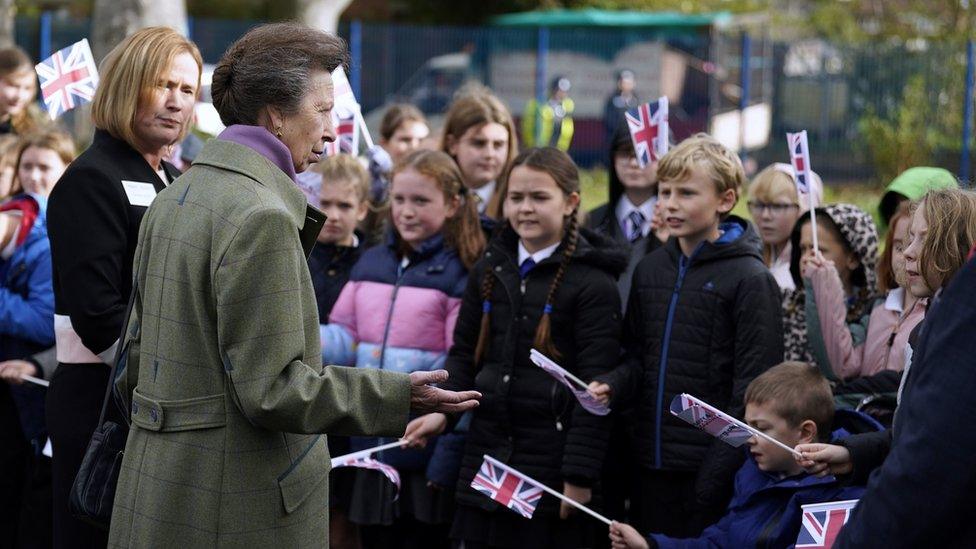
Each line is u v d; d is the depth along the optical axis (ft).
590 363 16.03
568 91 77.36
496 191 21.38
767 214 19.84
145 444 10.98
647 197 20.04
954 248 11.50
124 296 13.94
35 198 18.51
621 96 74.59
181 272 10.77
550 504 16.16
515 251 16.84
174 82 14.07
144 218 11.52
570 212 16.57
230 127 11.23
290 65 11.14
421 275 18.08
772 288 15.61
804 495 13.42
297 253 10.62
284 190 11.00
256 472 10.70
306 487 11.04
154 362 10.91
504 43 77.20
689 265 16.06
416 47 76.59
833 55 69.82
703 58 75.61
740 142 72.23
